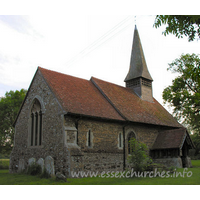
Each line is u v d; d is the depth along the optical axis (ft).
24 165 59.77
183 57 89.45
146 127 70.13
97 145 54.24
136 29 97.96
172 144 64.95
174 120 86.84
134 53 94.22
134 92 88.63
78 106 54.08
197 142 139.13
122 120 59.88
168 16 24.50
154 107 87.25
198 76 21.76
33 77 63.62
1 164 96.78
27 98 65.16
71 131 49.19
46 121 54.85
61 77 65.26
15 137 67.72
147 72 92.27
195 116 88.53
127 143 62.08
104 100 67.26
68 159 45.60
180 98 89.25
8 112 103.91
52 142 51.31
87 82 74.08
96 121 55.72
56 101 52.75
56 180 39.78
